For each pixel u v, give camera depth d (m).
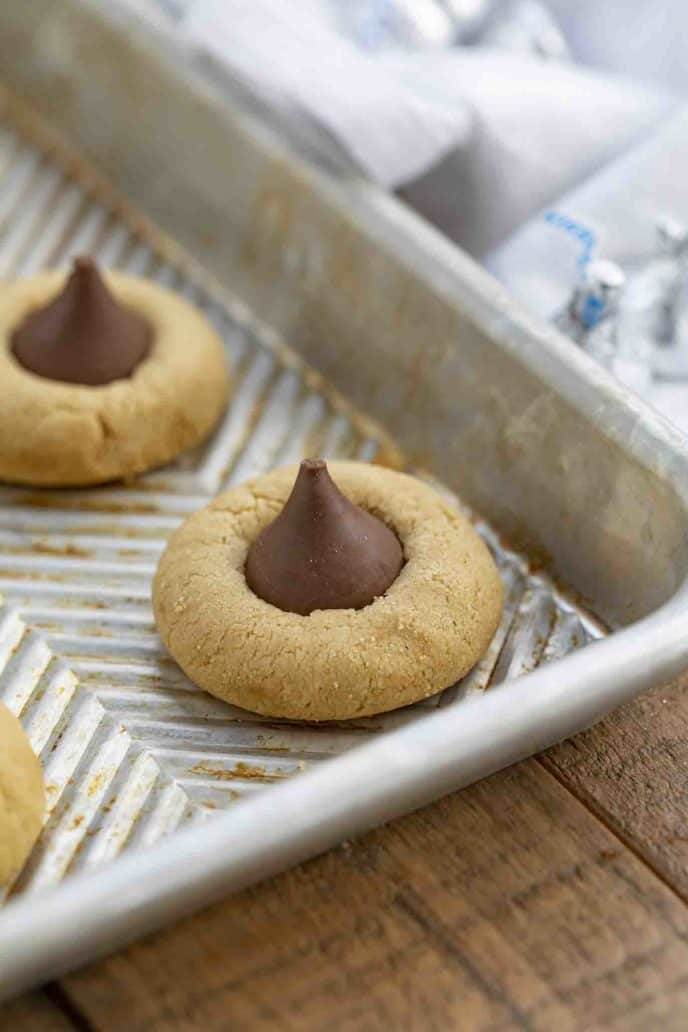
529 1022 0.29
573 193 0.40
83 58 0.43
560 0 0.43
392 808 0.30
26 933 0.28
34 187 0.44
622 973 0.29
